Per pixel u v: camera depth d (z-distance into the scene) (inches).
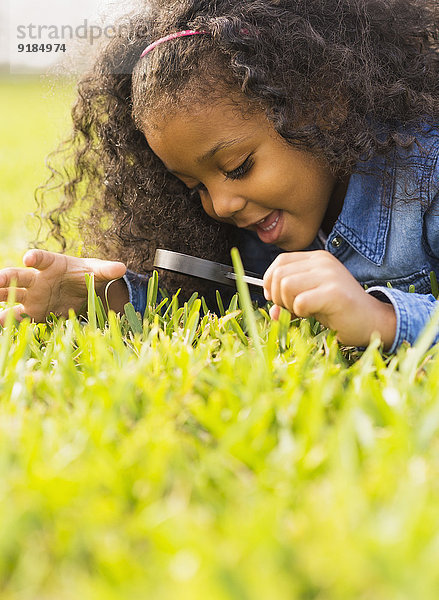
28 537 26.4
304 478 30.2
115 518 27.2
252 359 46.3
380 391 39.2
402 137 64.5
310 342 52.3
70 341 51.2
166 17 66.7
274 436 34.9
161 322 62.3
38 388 43.1
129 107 76.0
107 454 31.5
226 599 20.5
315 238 73.2
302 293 50.9
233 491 28.6
